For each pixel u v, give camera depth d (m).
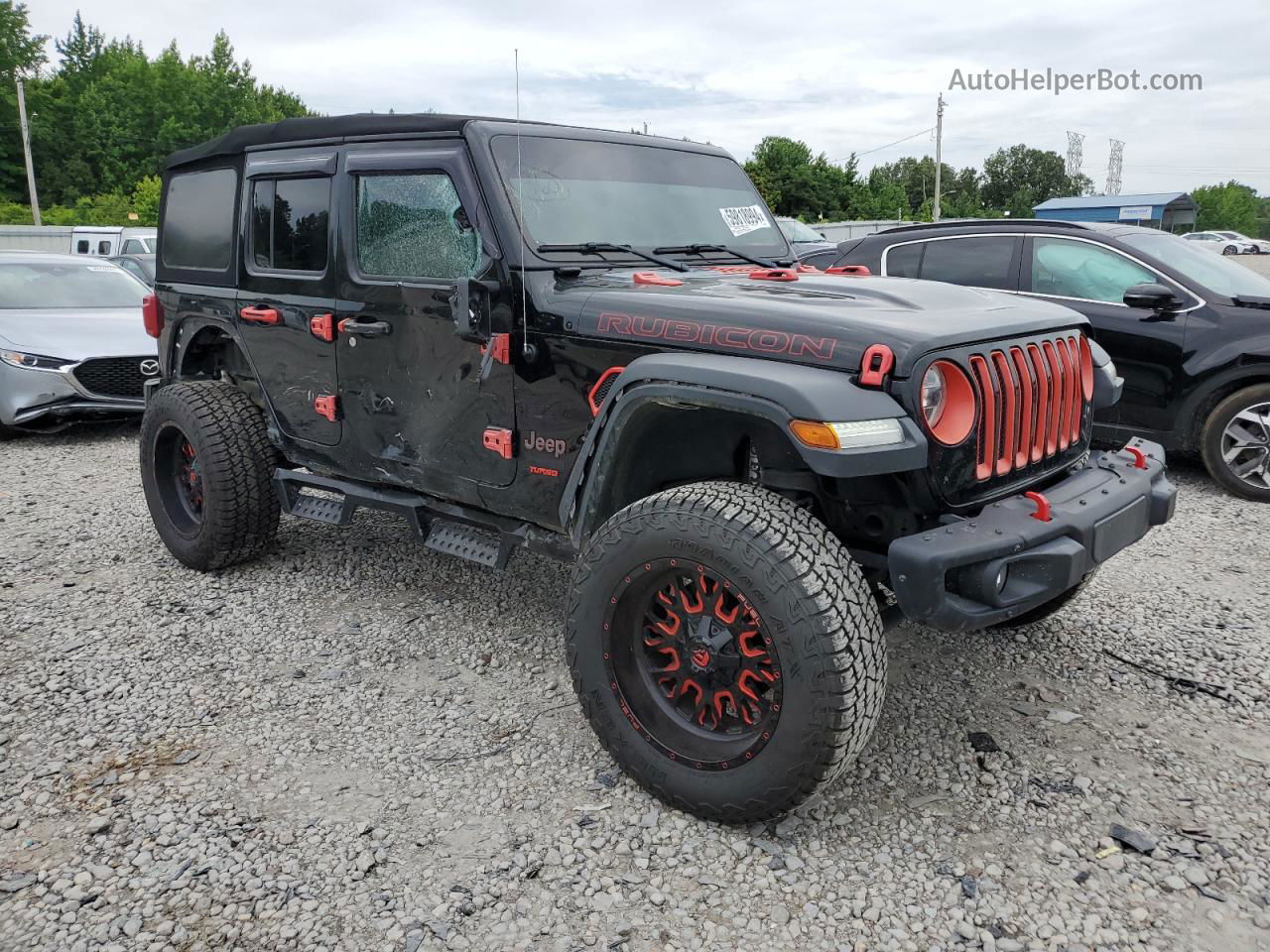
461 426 3.44
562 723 3.25
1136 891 2.40
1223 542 5.03
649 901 2.39
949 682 3.48
